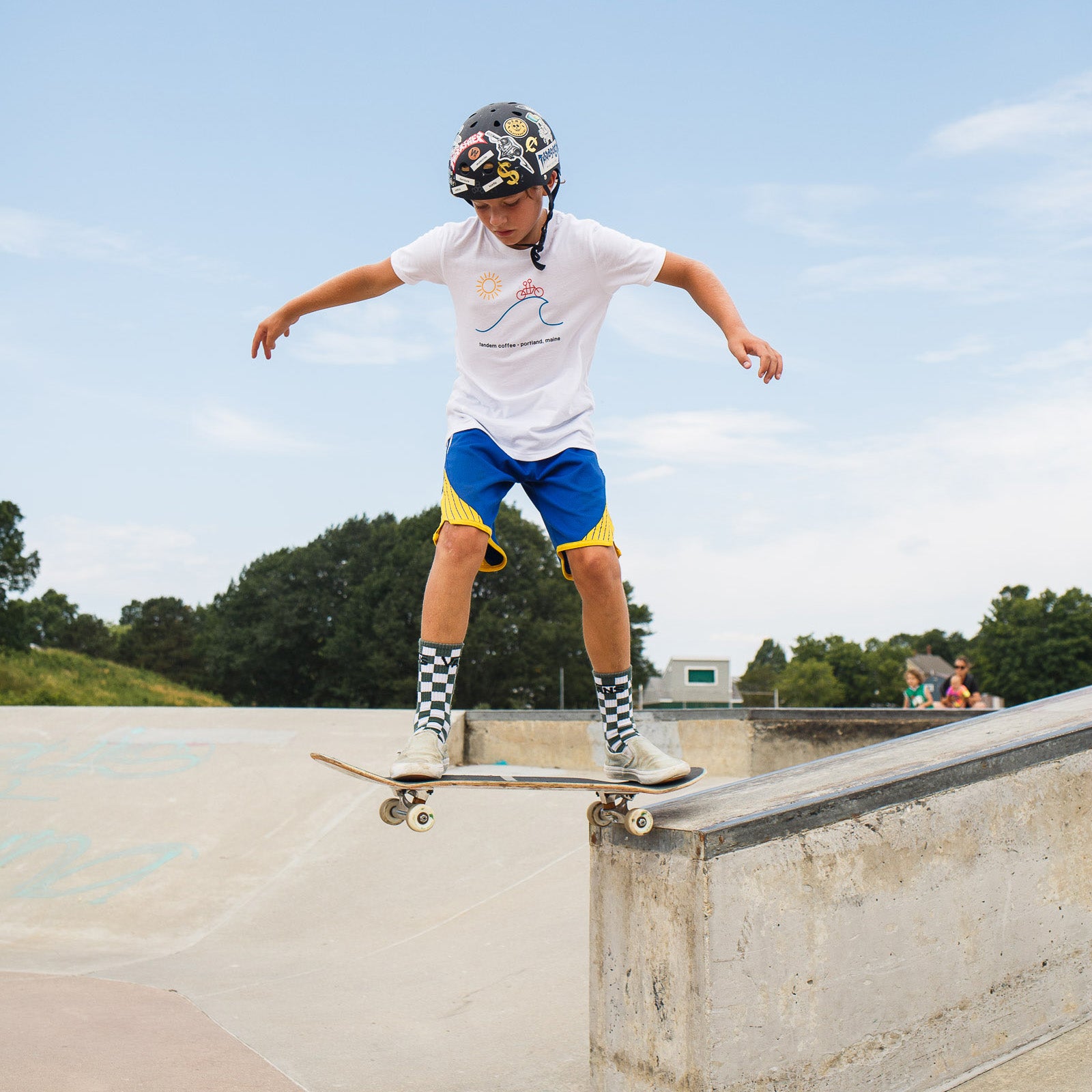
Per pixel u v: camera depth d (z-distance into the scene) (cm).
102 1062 346
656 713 922
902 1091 261
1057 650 6994
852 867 257
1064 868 302
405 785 243
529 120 255
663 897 245
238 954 523
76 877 642
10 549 4400
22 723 883
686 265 265
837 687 8856
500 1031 366
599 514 271
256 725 858
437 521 4659
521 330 270
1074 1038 290
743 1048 235
